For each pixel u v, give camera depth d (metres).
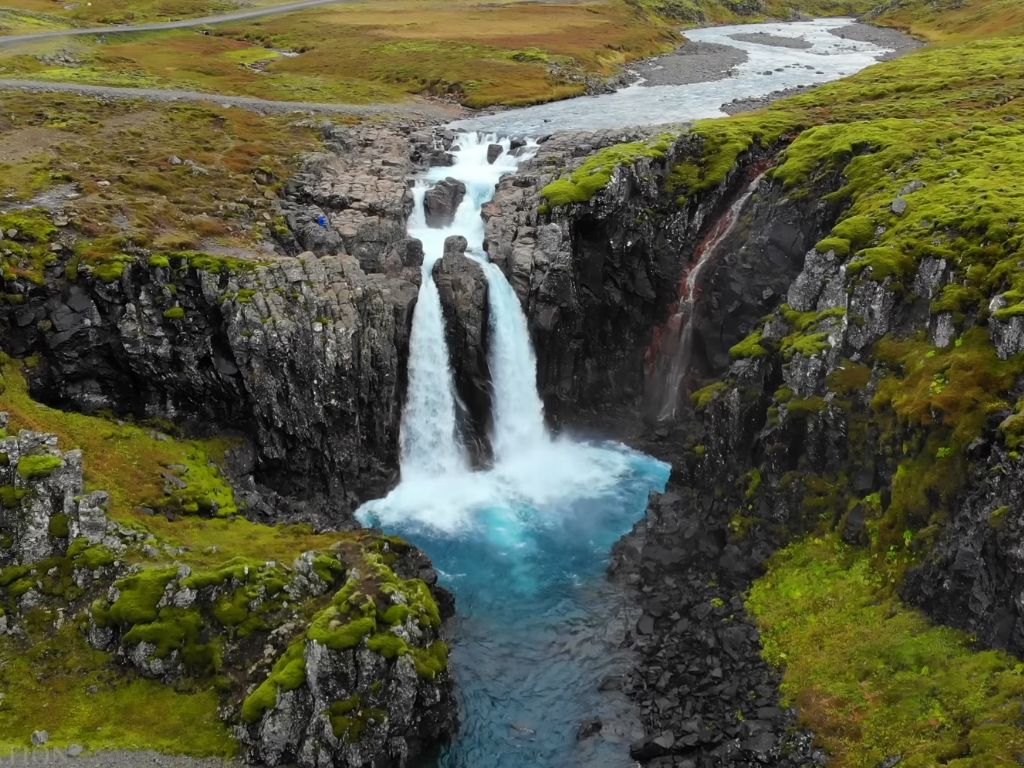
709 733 31.33
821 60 123.50
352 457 49.75
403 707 30.75
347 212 59.34
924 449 34.91
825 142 59.00
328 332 47.28
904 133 57.56
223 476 45.03
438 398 54.66
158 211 54.12
